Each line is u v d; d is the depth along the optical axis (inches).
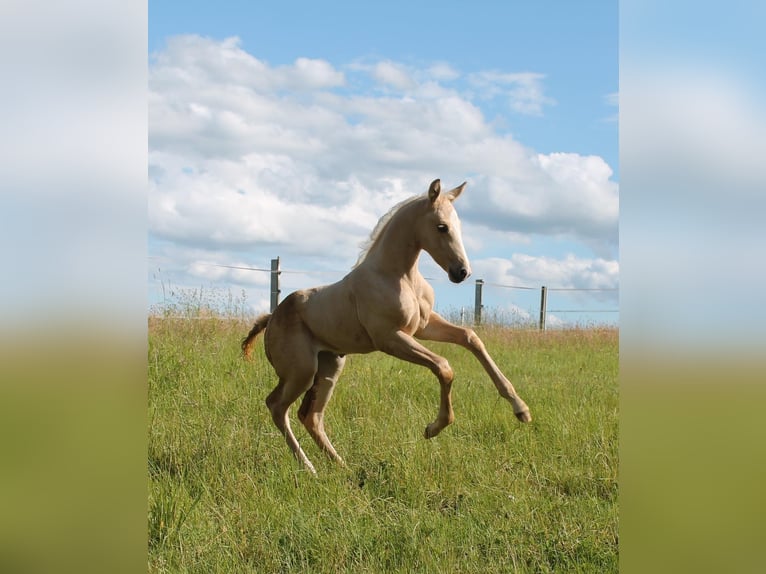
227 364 289.4
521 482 178.4
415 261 223.0
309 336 227.3
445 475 181.9
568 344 471.2
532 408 250.8
